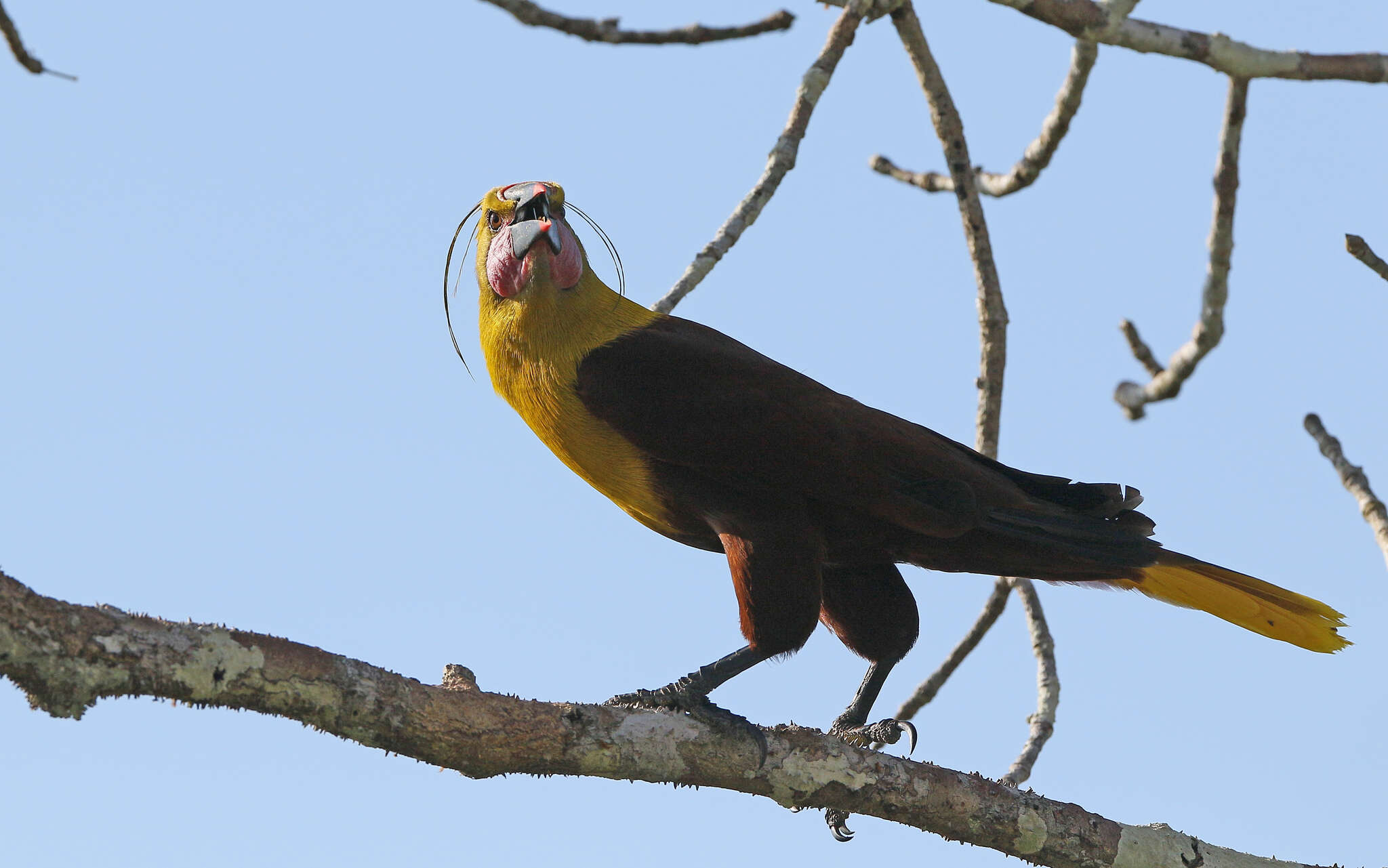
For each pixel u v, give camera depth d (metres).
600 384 9.77
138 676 6.38
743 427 9.66
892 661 10.90
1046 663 12.07
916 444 9.94
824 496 9.78
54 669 6.17
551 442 10.19
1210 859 9.21
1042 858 8.95
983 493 10.06
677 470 9.91
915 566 10.80
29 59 9.85
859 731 10.70
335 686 6.90
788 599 9.71
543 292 9.84
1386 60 13.05
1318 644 10.12
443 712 7.23
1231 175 13.78
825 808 8.65
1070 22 12.53
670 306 10.58
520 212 10.09
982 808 8.84
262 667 6.70
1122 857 9.03
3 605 6.07
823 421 9.75
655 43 12.62
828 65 11.16
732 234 10.73
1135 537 10.12
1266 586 10.21
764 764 8.42
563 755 7.76
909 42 13.02
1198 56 12.84
